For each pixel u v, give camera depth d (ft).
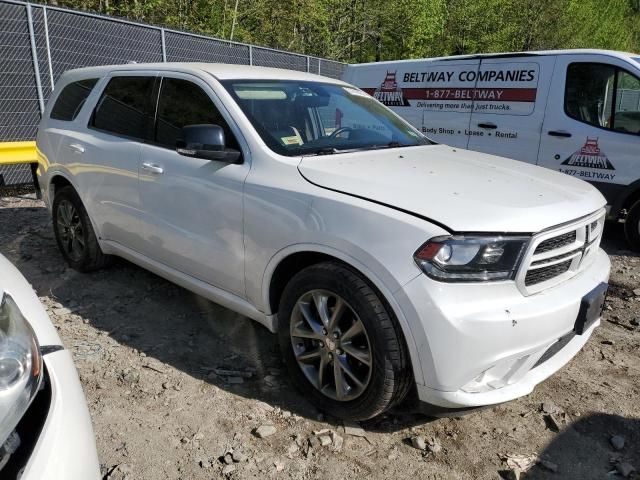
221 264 10.34
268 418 9.08
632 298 14.94
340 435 8.75
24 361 4.96
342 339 8.57
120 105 13.26
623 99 19.54
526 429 9.08
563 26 94.68
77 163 13.96
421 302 7.49
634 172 19.25
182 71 11.86
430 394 7.80
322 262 8.78
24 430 4.84
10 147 21.97
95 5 44.80
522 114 22.13
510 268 7.75
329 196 8.61
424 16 81.71
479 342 7.47
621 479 8.01
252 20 63.41
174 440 8.48
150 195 11.70
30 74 27.71
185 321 12.44
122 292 13.93
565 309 8.22
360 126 12.28
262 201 9.39
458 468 8.14
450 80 24.44
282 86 11.91
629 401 9.88
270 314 9.82
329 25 75.51
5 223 20.38
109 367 10.42
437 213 7.81
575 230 8.77
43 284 14.35
